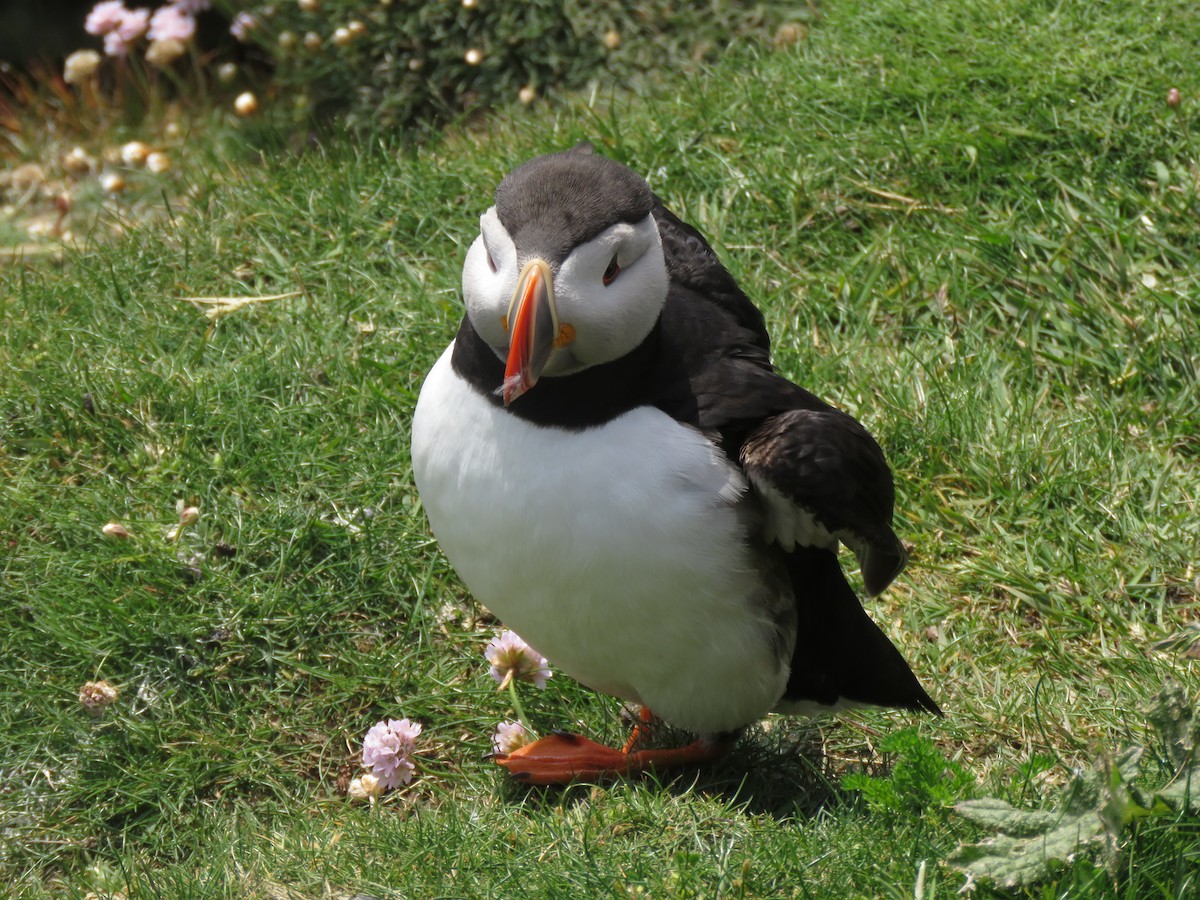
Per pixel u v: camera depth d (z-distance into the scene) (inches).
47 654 267.9
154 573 276.1
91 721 256.4
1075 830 181.9
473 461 209.2
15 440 306.5
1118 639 275.6
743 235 363.9
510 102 450.0
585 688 266.5
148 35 504.4
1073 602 283.4
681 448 203.0
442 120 452.4
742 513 207.3
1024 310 346.0
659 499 201.5
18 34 575.5
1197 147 363.9
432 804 244.4
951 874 189.3
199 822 246.4
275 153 437.1
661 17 448.5
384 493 297.0
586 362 199.6
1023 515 301.1
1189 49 387.5
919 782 209.5
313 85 464.4
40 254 415.8
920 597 286.5
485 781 245.4
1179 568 289.4
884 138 378.9
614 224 193.3
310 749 257.8
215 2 512.4
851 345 337.1
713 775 242.8
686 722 232.1
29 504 291.4
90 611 269.9
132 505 293.0
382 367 323.6
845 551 298.8
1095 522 301.4
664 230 234.8
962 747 253.9
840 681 239.1
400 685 266.2
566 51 449.1
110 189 431.5
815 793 242.1
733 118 396.2
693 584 206.8
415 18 453.7
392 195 382.3
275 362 326.0
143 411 312.0
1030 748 250.1
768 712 236.8
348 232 372.8
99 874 230.8
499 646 258.2
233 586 274.4
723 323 219.5
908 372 327.3
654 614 209.9
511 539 207.9
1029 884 183.3
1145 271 346.6
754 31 441.7
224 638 267.9
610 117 396.5
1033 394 331.3
